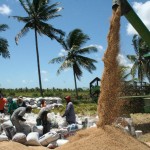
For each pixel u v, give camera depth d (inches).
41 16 1496.1
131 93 663.8
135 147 280.2
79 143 287.9
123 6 304.5
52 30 1494.8
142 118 646.5
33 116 639.8
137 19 304.5
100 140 283.0
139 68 1777.8
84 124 487.2
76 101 1477.6
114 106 307.6
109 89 308.7
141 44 1761.8
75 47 1663.4
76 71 1721.2
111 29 313.4
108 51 312.8
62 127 488.1
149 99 535.5
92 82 1354.6
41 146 396.2
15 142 374.0
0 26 1560.0
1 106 725.3
